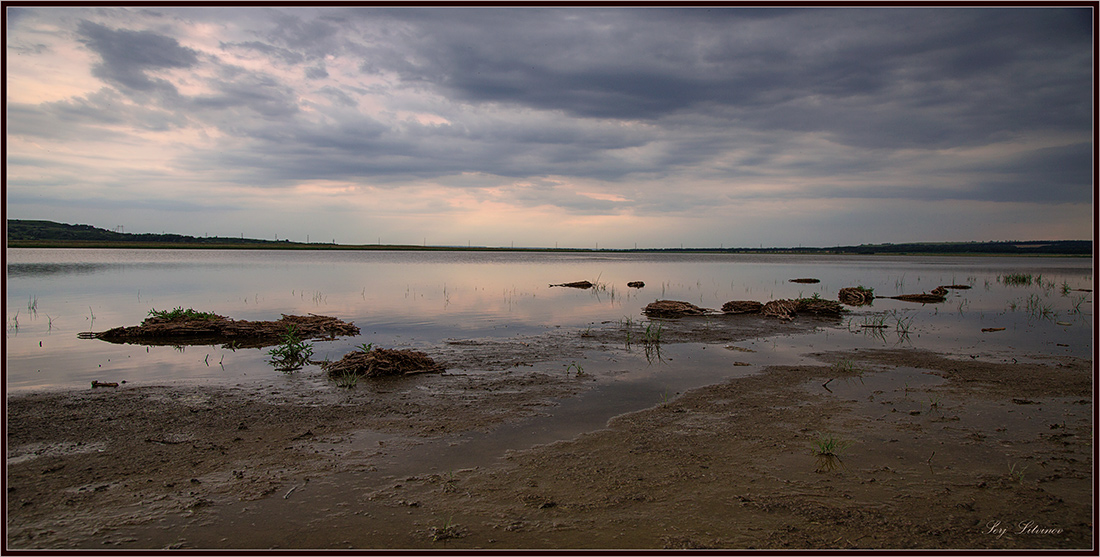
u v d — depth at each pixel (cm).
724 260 10994
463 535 490
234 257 8112
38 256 7238
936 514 524
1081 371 1088
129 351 1286
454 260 8838
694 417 808
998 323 1805
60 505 532
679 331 1625
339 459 649
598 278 4288
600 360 1208
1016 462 638
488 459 653
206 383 991
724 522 513
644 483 591
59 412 802
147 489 568
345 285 3225
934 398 898
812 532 495
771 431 746
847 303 2506
